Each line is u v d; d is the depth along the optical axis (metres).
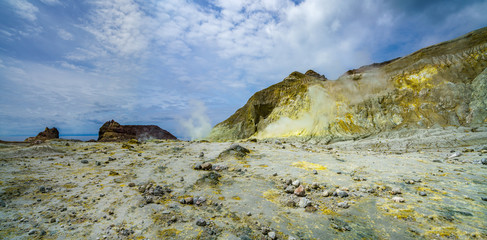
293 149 21.23
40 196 8.23
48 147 18.36
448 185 9.66
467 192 8.70
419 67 87.44
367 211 7.37
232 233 6.02
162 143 24.34
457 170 12.38
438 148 37.09
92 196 8.38
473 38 83.50
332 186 9.88
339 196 8.68
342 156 17.56
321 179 10.95
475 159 15.91
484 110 60.06
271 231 6.09
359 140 70.06
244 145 22.72
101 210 7.23
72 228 6.04
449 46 87.69
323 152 20.05
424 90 77.88
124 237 5.70
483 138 39.41
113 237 5.69
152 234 5.88
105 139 67.81
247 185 10.18
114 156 16.44
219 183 10.44
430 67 83.69
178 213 7.15
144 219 6.68
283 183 10.52
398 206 7.64
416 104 76.38
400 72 92.19
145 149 19.97
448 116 66.12
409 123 71.50
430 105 72.81
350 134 79.12
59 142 23.44
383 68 103.00
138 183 10.15
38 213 6.85
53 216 6.70
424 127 66.88
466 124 60.34
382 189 9.37
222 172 12.50
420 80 82.56
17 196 8.10
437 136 47.97
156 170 12.48
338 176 11.46
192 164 13.95
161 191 8.88
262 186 10.06
